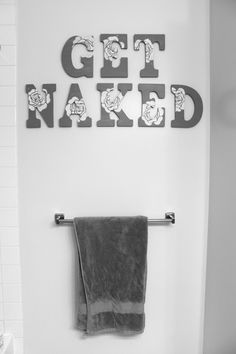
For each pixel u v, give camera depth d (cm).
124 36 131
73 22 131
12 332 138
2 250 135
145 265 130
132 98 132
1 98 131
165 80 133
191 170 135
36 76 131
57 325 139
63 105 132
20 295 137
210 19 131
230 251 123
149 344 140
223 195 126
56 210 135
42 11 130
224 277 127
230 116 121
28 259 136
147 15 131
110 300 132
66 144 133
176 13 132
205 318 139
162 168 135
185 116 134
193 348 141
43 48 131
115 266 130
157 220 133
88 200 135
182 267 139
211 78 131
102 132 133
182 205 136
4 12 129
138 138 134
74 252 136
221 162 127
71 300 138
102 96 131
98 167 134
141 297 131
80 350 140
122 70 131
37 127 132
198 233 138
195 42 132
